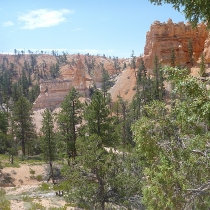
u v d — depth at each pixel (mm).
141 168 17984
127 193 16016
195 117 6020
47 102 87688
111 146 23656
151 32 81125
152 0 7086
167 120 8086
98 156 16812
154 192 7148
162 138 8031
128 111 60844
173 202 6711
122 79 88562
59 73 163750
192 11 6816
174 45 76562
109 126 23141
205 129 7730
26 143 54219
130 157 19562
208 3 6352
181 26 78125
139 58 88312
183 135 7820
